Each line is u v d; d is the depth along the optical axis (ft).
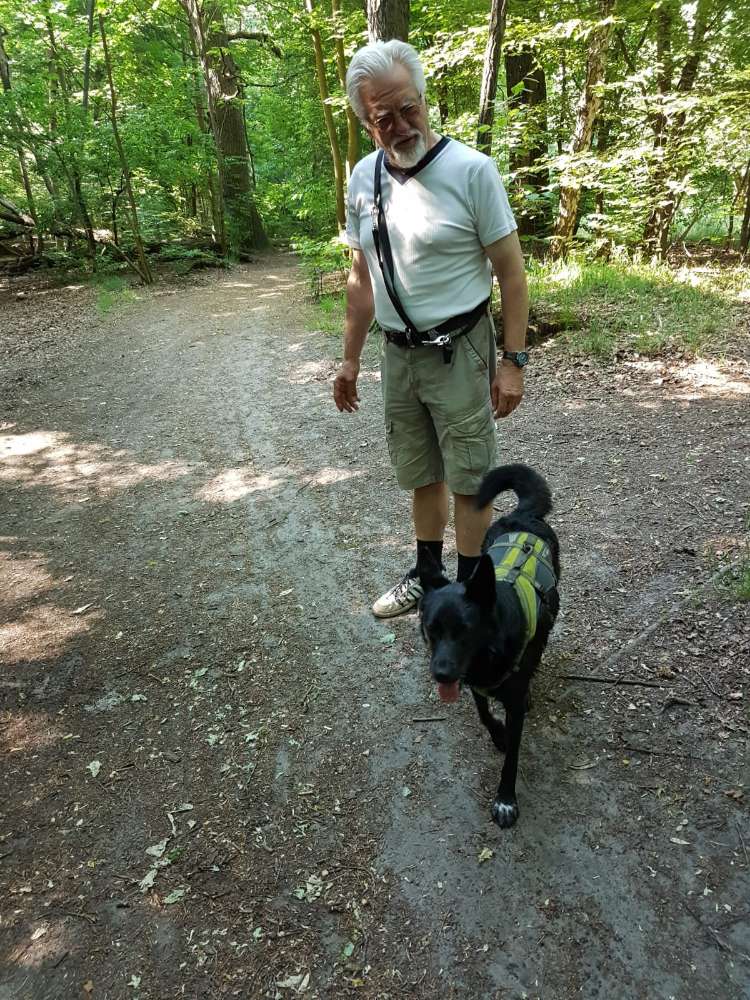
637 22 31.40
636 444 16.30
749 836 7.15
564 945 6.40
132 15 52.54
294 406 22.29
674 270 30.60
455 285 8.38
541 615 7.91
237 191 66.64
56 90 48.42
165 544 14.60
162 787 8.59
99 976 6.53
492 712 9.23
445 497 10.69
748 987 5.93
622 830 7.41
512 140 29.63
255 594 12.53
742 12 29.58
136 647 11.27
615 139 37.22
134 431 21.33
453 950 6.47
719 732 8.39
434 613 7.06
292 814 8.07
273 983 6.35
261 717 9.59
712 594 10.69
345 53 34.53
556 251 34.53
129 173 49.62
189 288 48.91
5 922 7.07
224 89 62.69
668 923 6.47
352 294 10.06
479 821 7.73
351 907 6.95
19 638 11.69
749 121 26.84
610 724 8.73
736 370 19.44
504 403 8.72
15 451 20.16
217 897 7.18
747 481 13.89
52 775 8.87
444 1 35.19
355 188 8.77
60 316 39.83
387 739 9.03
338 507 15.46
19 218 54.54
